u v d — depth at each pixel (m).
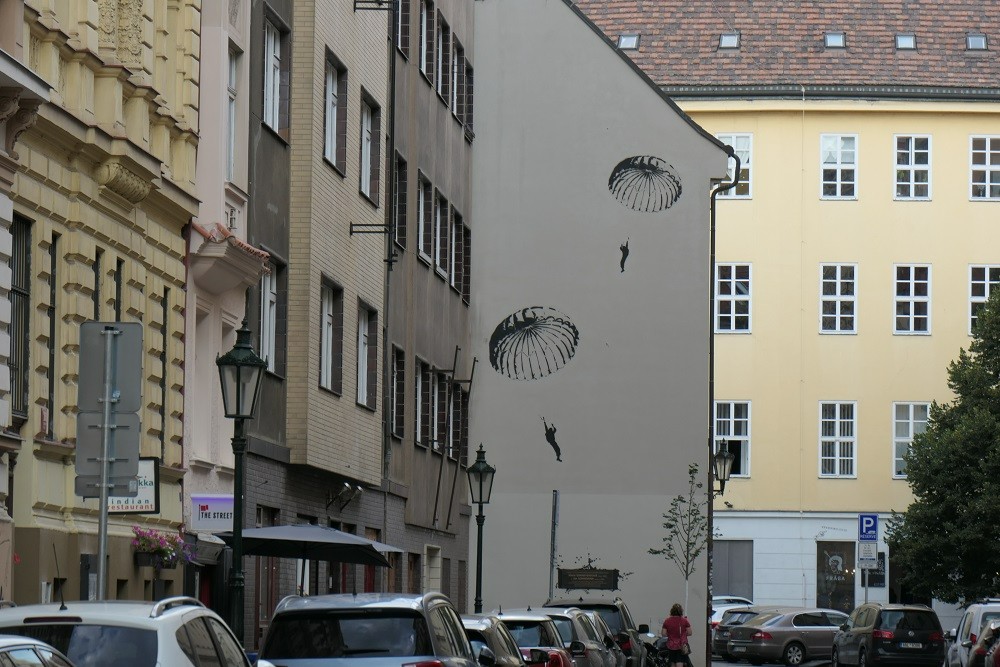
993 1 86.62
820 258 83.88
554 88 60.81
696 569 59.19
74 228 26.02
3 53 21.66
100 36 27.09
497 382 60.25
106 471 17.52
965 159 83.88
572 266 60.34
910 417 83.31
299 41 38.06
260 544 32.50
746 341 83.81
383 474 47.12
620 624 42.22
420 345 52.44
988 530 68.69
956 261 83.69
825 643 69.44
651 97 60.47
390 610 19.52
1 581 22.89
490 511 60.00
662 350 59.88
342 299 41.25
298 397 37.53
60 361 25.66
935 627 57.66
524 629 28.83
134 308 28.73
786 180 84.12
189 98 31.48
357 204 42.78
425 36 53.31
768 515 83.06
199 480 32.28
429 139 53.41
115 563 27.52
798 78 84.00
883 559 82.62
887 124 84.12
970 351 72.19
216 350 33.50
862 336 83.50
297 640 19.28
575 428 59.94
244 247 32.91
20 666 11.01
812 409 83.50
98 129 26.42
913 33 85.56
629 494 59.62
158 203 29.84
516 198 60.62
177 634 14.00
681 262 60.12
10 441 23.31
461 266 59.38
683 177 60.31
